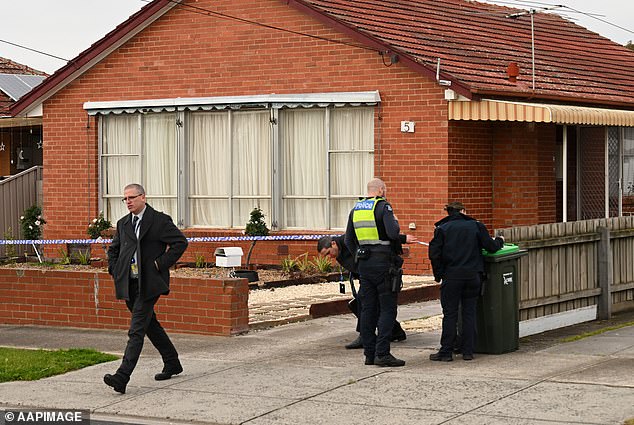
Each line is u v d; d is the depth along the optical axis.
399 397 11.07
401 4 25.11
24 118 26.09
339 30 21.73
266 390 11.66
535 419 9.94
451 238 12.88
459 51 22.83
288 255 22.39
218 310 15.23
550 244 15.38
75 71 24.52
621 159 24.78
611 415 9.95
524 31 28.00
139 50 24.05
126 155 24.39
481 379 11.79
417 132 21.05
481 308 13.39
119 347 14.88
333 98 21.75
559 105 22.16
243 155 23.25
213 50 23.25
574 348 13.73
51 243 22.95
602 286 16.69
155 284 11.96
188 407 11.05
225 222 23.50
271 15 22.56
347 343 14.45
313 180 22.48
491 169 22.16
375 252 12.69
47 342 15.43
